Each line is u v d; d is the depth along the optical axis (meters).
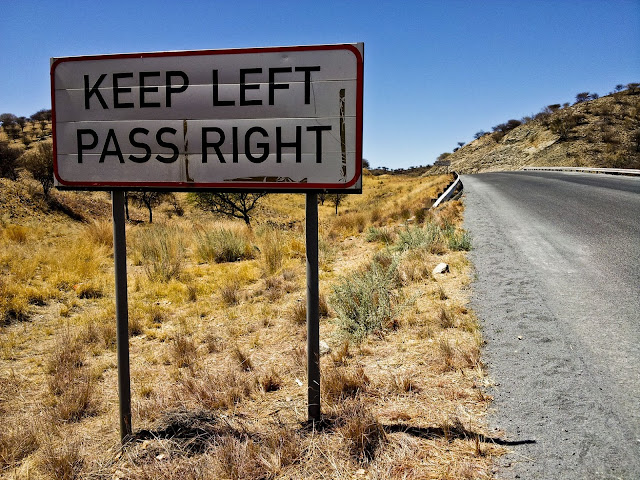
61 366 5.02
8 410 4.20
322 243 11.16
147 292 8.26
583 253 8.05
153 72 3.24
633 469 2.56
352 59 3.02
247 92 3.14
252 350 5.36
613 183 23.02
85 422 3.88
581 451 2.74
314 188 3.12
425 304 5.81
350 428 2.99
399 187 54.59
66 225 26.94
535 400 3.39
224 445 3.02
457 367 4.04
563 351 4.21
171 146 3.26
